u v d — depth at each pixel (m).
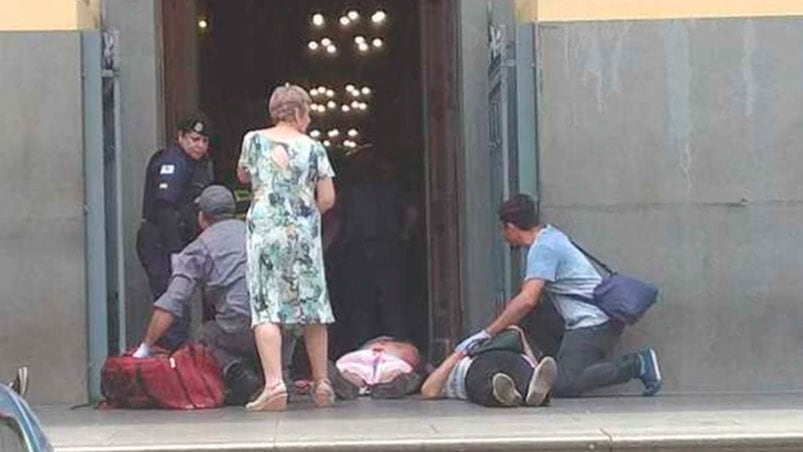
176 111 13.69
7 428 5.75
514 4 13.05
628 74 11.80
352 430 9.28
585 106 11.79
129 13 12.87
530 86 11.91
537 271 11.15
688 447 8.90
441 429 9.27
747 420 9.69
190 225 11.88
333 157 15.96
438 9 14.20
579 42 11.79
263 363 10.52
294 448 8.75
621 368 11.33
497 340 10.87
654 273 11.79
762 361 11.80
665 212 11.79
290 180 10.59
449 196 13.98
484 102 13.36
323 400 10.73
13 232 11.65
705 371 11.79
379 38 18.53
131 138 12.82
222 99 17.39
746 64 11.80
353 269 15.48
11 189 11.64
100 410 10.89
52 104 11.65
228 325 10.99
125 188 12.73
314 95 19.42
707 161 11.79
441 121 14.19
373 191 15.48
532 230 11.33
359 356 11.53
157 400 10.84
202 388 10.85
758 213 11.80
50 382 11.62
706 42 11.80
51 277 11.66
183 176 11.88
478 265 13.35
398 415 10.09
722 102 11.80
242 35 18.02
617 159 11.79
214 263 11.00
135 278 12.57
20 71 11.64
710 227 11.80
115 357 11.30
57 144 11.65
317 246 10.70
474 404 10.77
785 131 11.81
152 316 11.80
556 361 11.31
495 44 12.67
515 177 12.06
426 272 14.78
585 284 11.34
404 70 16.36
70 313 11.65
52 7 11.69
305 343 11.25
